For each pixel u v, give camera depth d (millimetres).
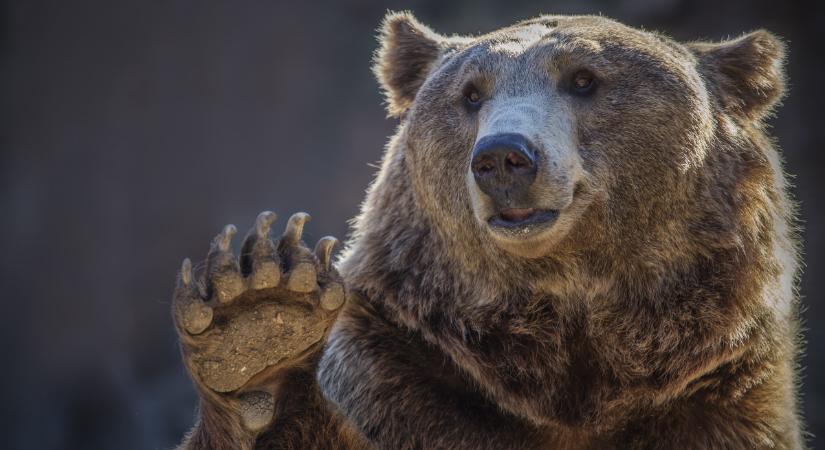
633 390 8008
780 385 8211
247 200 33562
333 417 7281
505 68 8055
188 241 33438
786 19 27859
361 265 8594
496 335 8141
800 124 27469
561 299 8062
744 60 8914
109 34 34500
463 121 8180
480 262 8117
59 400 31531
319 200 32812
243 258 6453
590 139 7910
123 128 34125
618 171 7934
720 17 28344
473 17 31906
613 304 8055
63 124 34188
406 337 8281
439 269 8266
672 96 8031
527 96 7832
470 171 7559
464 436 7996
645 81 8016
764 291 8133
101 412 31234
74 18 34438
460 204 8133
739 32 28172
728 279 8000
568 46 8031
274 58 34344
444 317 8211
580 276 8008
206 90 34469
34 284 32812
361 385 8133
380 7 34031
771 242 8344
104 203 33531
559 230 7520
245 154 33938
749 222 8227
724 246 8047
